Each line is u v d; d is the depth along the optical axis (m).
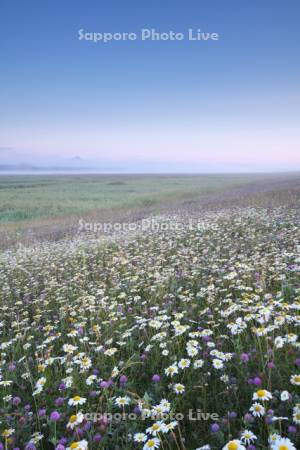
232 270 5.95
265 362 2.91
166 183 64.06
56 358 3.40
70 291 6.70
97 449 2.30
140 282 6.16
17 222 24.53
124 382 2.97
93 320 4.73
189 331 3.99
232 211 14.67
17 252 12.11
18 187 60.06
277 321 3.13
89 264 9.10
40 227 20.78
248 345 3.34
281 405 2.34
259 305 3.70
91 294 6.19
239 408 2.58
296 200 15.67
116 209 26.84
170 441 2.35
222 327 3.98
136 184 63.16
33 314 5.93
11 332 4.91
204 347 3.48
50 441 2.44
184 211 18.38
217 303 4.66
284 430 2.28
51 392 3.14
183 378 3.04
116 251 10.09
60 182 77.50
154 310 4.63
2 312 6.11
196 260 7.08
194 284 5.83
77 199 36.50
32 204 32.59
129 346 3.73
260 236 8.77
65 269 8.79
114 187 55.81
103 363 3.45
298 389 2.55
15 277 8.82
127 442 2.32
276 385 2.66
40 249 12.29
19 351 4.16
